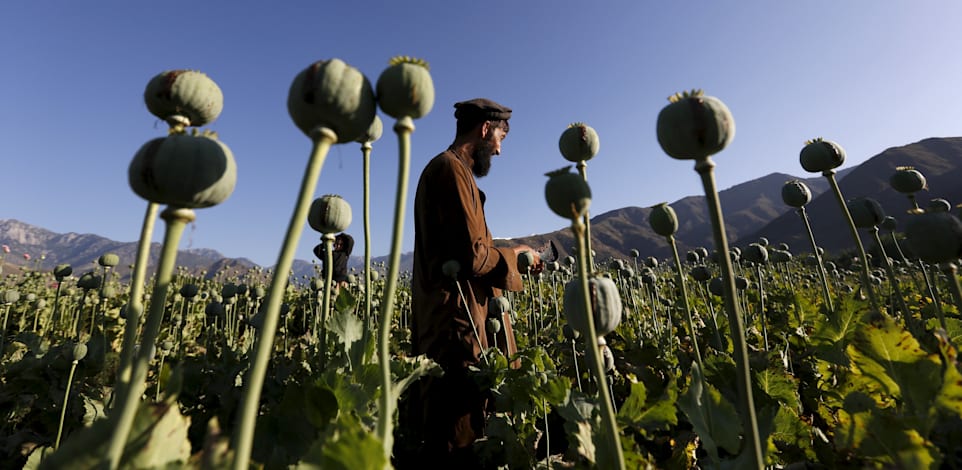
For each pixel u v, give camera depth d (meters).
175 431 1.20
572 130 2.06
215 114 1.60
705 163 1.33
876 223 2.40
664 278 11.84
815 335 2.71
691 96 1.44
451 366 3.34
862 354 1.80
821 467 2.11
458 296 3.48
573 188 1.32
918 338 2.42
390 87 1.25
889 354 1.74
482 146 4.21
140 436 1.12
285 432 1.91
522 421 2.76
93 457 1.06
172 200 1.15
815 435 2.27
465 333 3.40
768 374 2.55
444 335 3.41
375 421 1.85
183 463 1.13
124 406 1.02
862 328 1.78
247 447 0.91
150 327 1.08
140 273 1.33
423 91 1.27
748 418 1.21
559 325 5.79
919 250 1.61
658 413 1.83
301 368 3.49
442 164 3.70
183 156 1.14
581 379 3.99
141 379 1.06
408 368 2.40
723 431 1.85
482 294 3.74
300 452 1.86
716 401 1.91
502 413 2.97
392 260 1.27
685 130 1.31
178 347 5.18
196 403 3.06
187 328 7.12
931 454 1.43
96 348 3.82
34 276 13.34
